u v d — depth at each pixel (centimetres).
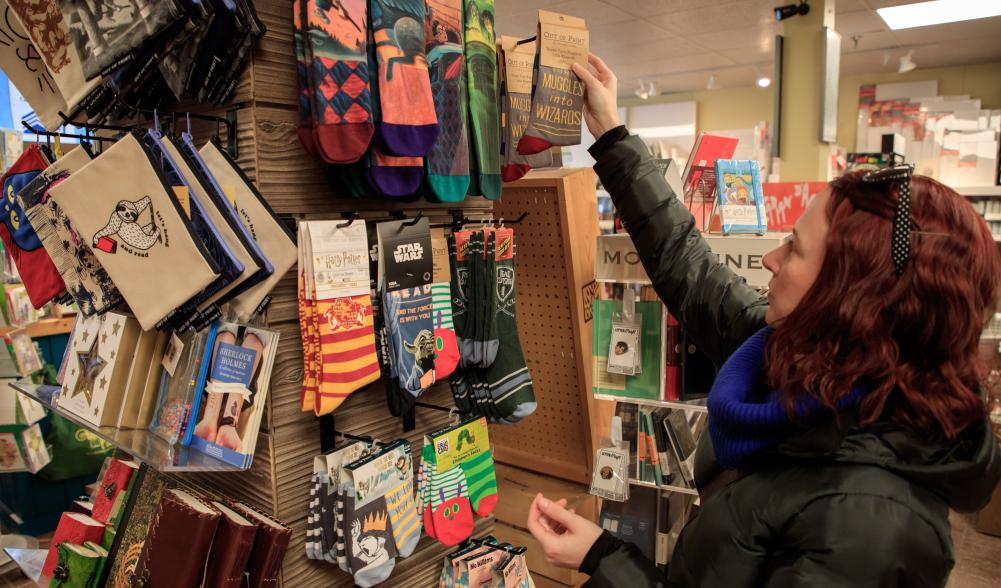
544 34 160
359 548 145
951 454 86
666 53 931
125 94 152
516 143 179
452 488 169
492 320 173
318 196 153
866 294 87
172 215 127
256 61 140
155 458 138
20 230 163
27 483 358
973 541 391
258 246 139
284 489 152
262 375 134
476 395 182
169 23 122
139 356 150
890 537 81
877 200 89
